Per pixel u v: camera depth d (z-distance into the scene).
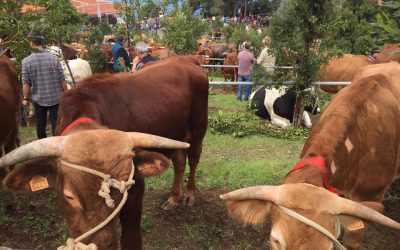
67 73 8.74
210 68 19.22
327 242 2.55
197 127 5.34
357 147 3.71
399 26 4.52
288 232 2.58
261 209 2.80
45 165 2.72
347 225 2.71
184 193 5.56
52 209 5.23
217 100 12.58
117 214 2.67
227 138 8.28
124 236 3.63
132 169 2.67
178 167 5.25
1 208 5.11
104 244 2.62
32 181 2.74
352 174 3.80
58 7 6.25
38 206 5.30
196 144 5.43
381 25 4.21
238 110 10.96
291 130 8.62
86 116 3.31
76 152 2.64
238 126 8.82
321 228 2.53
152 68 4.76
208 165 6.70
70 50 11.91
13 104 5.72
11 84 5.88
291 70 8.70
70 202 2.67
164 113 4.41
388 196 5.72
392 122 4.08
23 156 2.65
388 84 4.42
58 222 4.95
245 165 6.62
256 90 10.42
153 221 5.05
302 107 8.93
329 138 3.50
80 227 2.69
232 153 7.46
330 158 3.38
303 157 3.40
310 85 8.73
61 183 2.69
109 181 2.56
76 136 2.78
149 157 2.89
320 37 8.55
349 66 10.05
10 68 6.03
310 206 2.61
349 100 3.84
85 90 3.65
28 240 4.60
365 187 4.02
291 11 8.38
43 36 6.26
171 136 4.61
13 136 6.01
